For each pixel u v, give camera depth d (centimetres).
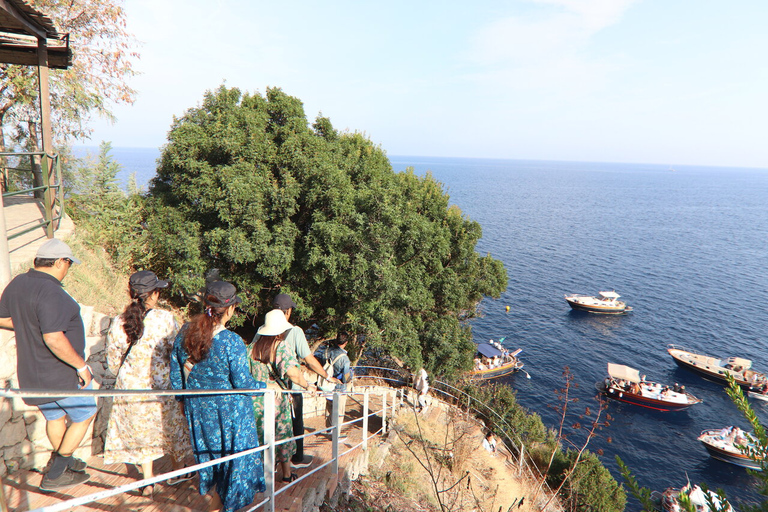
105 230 1164
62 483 354
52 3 1407
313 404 994
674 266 9331
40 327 317
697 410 3900
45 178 714
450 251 2255
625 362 4838
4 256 463
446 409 1653
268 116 1612
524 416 1928
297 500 423
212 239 1296
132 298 370
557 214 16462
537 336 5422
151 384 371
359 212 1486
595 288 7550
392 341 1714
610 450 3234
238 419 333
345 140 2134
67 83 1407
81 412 349
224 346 323
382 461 802
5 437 375
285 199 1352
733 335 5716
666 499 1630
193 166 1350
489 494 917
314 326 2064
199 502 373
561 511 1045
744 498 2794
